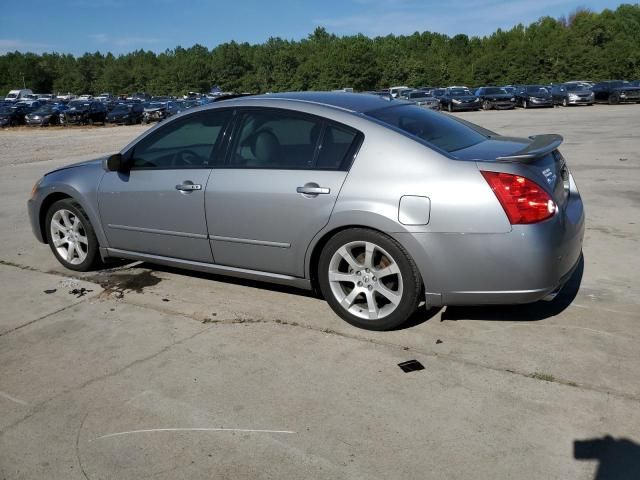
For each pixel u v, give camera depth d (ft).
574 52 250.57
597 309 13.07
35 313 14.19
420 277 11.69
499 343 11.61
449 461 8.24
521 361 10.86
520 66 264.72
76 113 128.57
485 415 9.26
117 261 18.08
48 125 130.82
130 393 10.38
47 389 10.64
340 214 12.01
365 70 285.23
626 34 284.00
